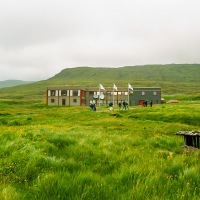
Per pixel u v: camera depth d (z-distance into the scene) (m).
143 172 8.63
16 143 12.04
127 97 134.38
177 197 6.70
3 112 70.62
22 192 7.09
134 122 41.78
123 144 16.41
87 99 137.62
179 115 48.69
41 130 20.97
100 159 11.20
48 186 7.14
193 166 10.43
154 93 134.75
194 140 16.53
